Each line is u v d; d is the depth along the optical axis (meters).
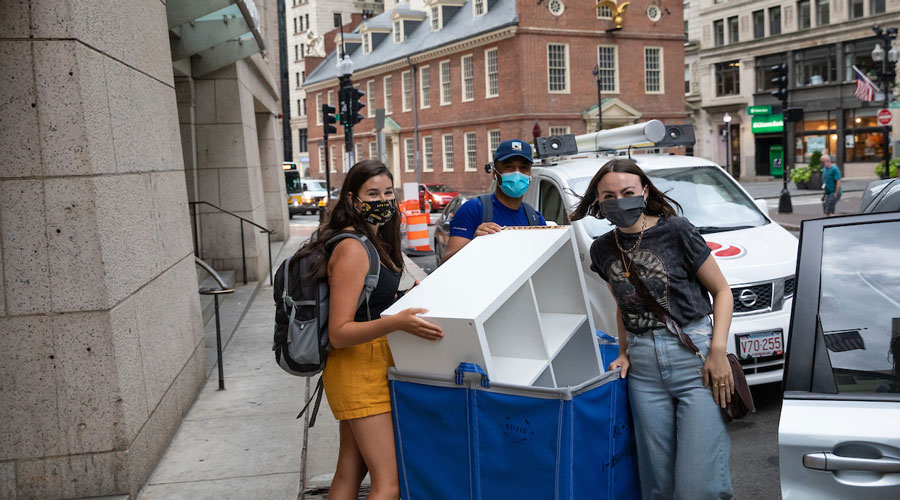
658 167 7.39
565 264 3.13
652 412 2.96
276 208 20.27
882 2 42.31
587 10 40.16
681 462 2.88
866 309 2.55
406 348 2.94
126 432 4.22
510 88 39.75
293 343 3.02
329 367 3.12
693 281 2.95
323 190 37.38
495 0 42.25
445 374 2.89
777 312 5.55
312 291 3.02
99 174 4.17
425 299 2.89
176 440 5.32
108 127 4.39
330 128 22.84
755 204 6.99
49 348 4.10
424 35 49.03
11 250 4.04
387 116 52.56
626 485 3.08
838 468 2.19
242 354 7.96
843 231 2.78
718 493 2.87
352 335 2.87
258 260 12.68
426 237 18.92
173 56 10.26
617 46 41.12
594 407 2.81
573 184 6.87
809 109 46.88
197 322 6.57
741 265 5.68
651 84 42.59
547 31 39.19
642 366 2.96
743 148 51.69
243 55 12.12
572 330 3.06
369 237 3.06
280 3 48.88
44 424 4.13
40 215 4.04
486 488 2.84
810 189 37.16
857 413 2.30
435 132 46.94
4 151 4.00
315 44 73.75
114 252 4.29
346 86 22.80
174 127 6.12
